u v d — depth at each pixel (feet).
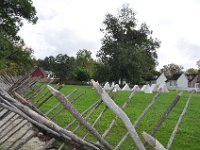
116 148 19.17
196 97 115.34
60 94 9.02
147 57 275.59
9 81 67.21
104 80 275.39
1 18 203.62
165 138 38.42
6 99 16.56
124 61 261.85
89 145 14.40
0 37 170.40
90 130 11.10
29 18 211.82
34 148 26.71
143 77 298.97
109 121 45.52
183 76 386.11
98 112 52.39
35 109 22.90
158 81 376.27
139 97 98.22
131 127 8.32
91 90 126.72
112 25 279.49
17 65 160.66
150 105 20.89
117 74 269.44
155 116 55.72
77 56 426.51
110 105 8.10
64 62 301.63
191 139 38.73
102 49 276.00
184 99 101.86
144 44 290.35
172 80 394.52
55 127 13.20
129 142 34.06
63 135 15.61
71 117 46.83
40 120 13.05
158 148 6.91
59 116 47.75
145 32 285.84
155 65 304.30
